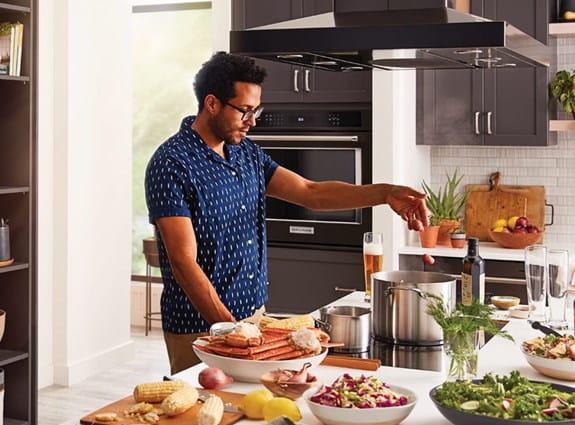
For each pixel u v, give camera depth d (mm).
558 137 5227
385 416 1791
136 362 5707
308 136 5113
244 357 2123
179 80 6867
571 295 3941
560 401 1777
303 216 5160
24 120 3990
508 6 4820
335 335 2514
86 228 5281
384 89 4883
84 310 5305
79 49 5148
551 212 5270
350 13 2820
